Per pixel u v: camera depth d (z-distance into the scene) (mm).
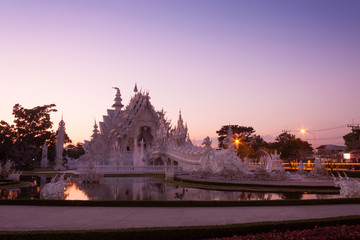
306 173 49594
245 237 9133
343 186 20078
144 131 77312
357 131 87500
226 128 112750
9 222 12164
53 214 13945
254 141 114062
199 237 10172
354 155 63688
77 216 13484
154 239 9922
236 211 14859
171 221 12438
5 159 84562
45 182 36719
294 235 9250
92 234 9711
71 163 83000
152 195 23047
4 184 31328
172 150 61781
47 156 102500
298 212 14562
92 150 79000
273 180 35406
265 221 11391
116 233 9797
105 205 16281
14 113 89312
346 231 9570
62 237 9570
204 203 16391
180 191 25984
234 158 47344
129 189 27812
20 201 16703
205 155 48250
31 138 89125
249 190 26000
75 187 29547
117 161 63188
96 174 35656
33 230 10500
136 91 81750
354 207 16172
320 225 11336
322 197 21859
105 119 88188
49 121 92812
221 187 28562
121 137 73250
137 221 12445
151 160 67125
